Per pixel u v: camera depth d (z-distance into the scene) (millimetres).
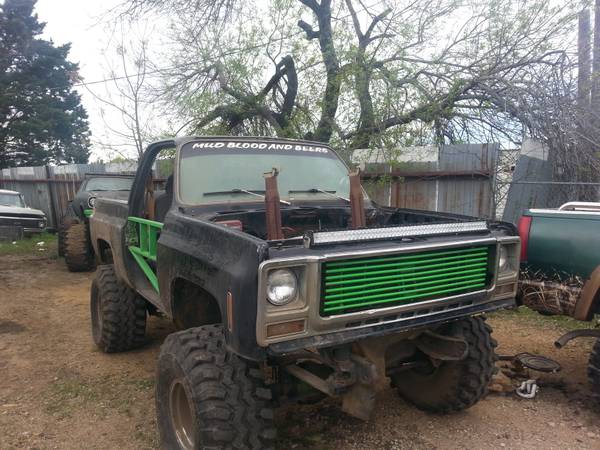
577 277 3723
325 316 2479
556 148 7023
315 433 3496
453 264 2928
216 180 3852
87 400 4074
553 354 4957
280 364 2873
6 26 31328
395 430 3551
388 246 2656
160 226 3564
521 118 7309
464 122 8094
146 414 3830
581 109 7152
